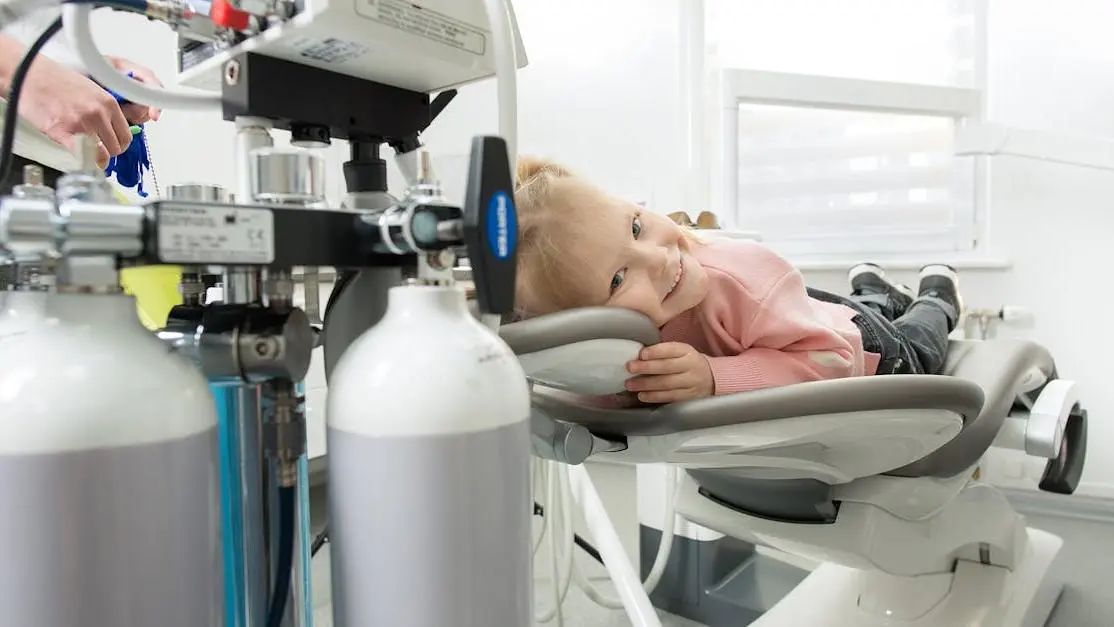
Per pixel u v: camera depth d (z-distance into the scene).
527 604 0.39
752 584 1.31
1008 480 1.70
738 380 0.66
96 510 0.30
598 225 0.64
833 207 1.96
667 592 1.34
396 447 0.34
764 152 1.96
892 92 1.61
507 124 0.45
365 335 0.39
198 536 0.34
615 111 1.86
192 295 0.47
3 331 0.33
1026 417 1.05
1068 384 1.08
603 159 1.88
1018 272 1.74
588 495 0.97
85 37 0.41
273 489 0.43
